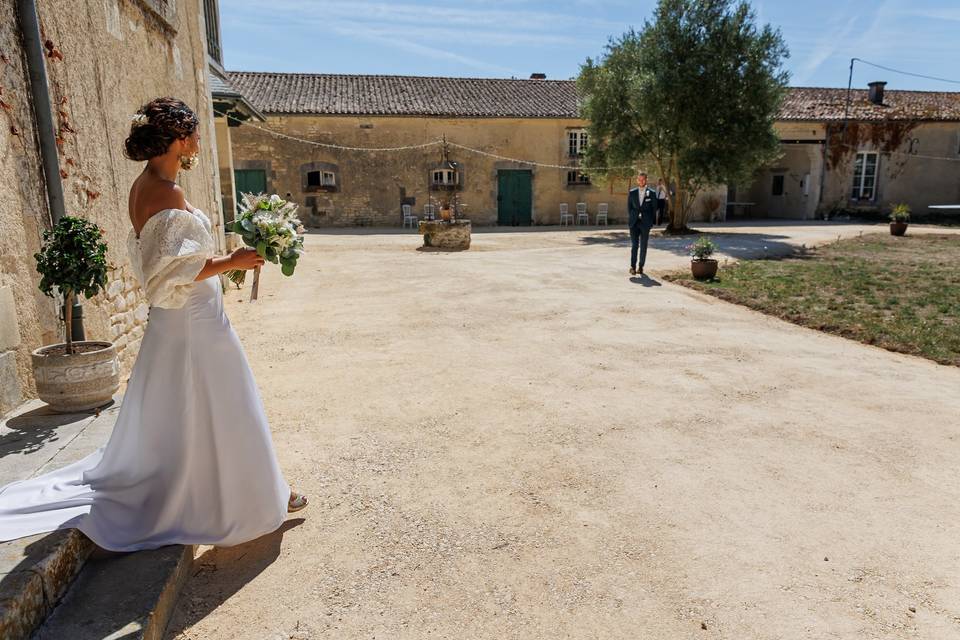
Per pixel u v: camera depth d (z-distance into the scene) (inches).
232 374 94.8
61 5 162.6
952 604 90.4
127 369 201.0
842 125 968.9
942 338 238.8
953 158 1001.5
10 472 101.8
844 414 165.8
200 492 95.3
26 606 71.2
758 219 1035.3
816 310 291.7
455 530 110.0
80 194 169.5
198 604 89.9
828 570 98.3
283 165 827.4
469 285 359.3
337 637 83.7
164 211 83.0
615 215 955.3
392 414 164.9
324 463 135.6
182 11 304.7
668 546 105.0
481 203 898.1
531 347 231.6
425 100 891.4
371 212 862.5
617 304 308.5
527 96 944.9
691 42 685.3
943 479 129.0
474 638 83.7
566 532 109.4
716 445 145.6
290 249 94.7
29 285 140.5
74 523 85.3
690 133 690.2
